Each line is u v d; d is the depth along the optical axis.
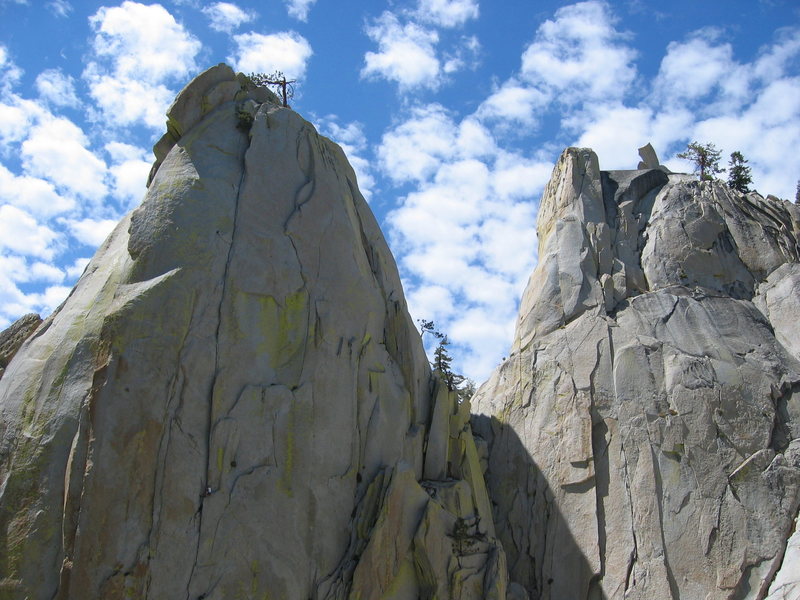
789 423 39.91
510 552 40.38
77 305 35.62
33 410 32.66
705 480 38.56
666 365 41.81
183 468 31.16
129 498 30.17
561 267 46.41
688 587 36.53
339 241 37.62
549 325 45.19
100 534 29.56
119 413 30.92
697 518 37.78
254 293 34.84
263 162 37.91
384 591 32.28
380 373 36.62
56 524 30.33
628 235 47.75
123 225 38.69
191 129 38.91
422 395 38.94
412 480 34.34
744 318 43.53
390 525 33.03
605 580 37.75
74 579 29.09
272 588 30.73
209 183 36.66
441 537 33.94
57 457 31.28
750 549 36.66
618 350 42.69
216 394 32.62
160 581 29.69
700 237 46.47
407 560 33.22
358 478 34.34
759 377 41.00
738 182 54.53
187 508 30.81
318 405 34.09
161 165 37.41
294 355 34.72
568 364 43.22
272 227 36.56
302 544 31.89
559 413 42.19
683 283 45.28
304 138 39.62
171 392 31.92
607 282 45.25
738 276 45.88
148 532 30.08
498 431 43.81
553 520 39.97
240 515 31.30
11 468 31.53
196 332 33.22
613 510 39.03
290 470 32.62
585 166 50.00
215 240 35.16
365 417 35.47
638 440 40.12
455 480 37.44
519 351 45.84
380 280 39.53
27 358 34.69
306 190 38.09
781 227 47.41
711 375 41.03
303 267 36.31
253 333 34.22
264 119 39.09
